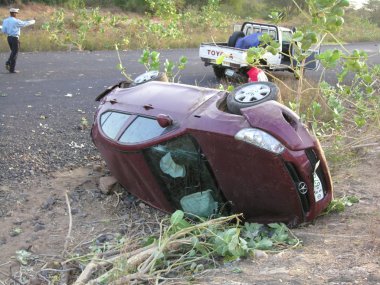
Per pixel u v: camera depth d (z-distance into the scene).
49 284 4.45
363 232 4.73
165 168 5.18
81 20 26.48
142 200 5.87
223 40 26.88
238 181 4.80
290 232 4.78
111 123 5.82
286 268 3.97
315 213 4.95
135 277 4.01
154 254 4.29
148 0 31.12
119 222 5.73
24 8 38.00
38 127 9.11
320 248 4.44
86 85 12.89
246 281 3.76
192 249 4.48
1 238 5.43
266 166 4.61
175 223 4.44
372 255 4.10
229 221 5.08
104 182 6.45
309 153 4.82
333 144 7.82
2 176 6.95
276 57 13.98
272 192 4.74
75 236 5.45
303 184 4.75
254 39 13.78
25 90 11.95
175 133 4.99
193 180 5.09
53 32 21.47
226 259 4.36
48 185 6.73
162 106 5.41
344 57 6.59
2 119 9.43
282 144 4.62
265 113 4.78
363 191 6.10
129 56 18.84
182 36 25.02
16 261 4.98
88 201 6.25
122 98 6.03
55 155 7.82
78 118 9.83
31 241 5.38
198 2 47.44
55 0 41.25
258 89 5.25
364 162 7.34
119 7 43.91
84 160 7.73
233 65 13.12
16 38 13.89
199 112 5.09
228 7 51.16
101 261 4.50
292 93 10.76
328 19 6.22
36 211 6.02
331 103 7.98
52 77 13.76
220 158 4.78
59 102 10.97
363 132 8.92
